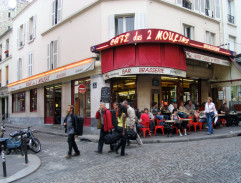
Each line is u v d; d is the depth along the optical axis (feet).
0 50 94.58
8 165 21.81
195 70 46.19
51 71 52.47
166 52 37.06
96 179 16.83
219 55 45.37
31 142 27.96
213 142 29.14
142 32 35.76
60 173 19.20
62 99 52.70
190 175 16.51
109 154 25.36
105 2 42.80
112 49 39.04
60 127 51.65
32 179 18.06
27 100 69.36
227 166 18.24
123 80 42.39
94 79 43.01
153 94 42.45
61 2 54.60
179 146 27.43
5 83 87.86
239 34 61.93
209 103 36.17
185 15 48.16
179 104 45.83
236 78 46.44
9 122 77.92
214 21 55.21
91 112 43.21
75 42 49.49
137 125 33.99
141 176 16.83
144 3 41.68
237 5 62.59
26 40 71.61
